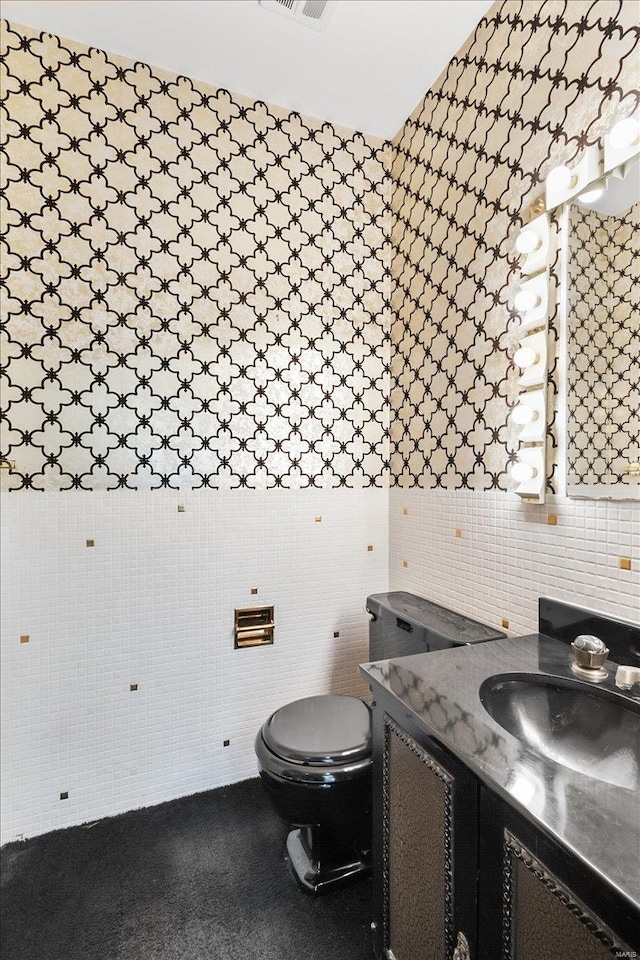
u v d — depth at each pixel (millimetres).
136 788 1548
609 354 997
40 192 1399
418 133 1675
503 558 1301
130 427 1512
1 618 1380
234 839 1430
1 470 1376
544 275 1115
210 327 1604
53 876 1295
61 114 1412
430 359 1625
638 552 942
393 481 1880
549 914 561
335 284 1793
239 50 1444
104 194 1464
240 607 1676
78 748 1474
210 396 1612
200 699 1629
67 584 1448
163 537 1562
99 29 1382
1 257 1367
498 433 1312
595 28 1007
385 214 1873
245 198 1639
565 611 1098
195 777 1631
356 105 1680
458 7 1300
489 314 1339
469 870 708
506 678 942
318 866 1271
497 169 1299
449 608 1535
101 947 1106
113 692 1512
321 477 1796
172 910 1197
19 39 1367
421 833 840
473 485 1420
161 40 1414
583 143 1041
